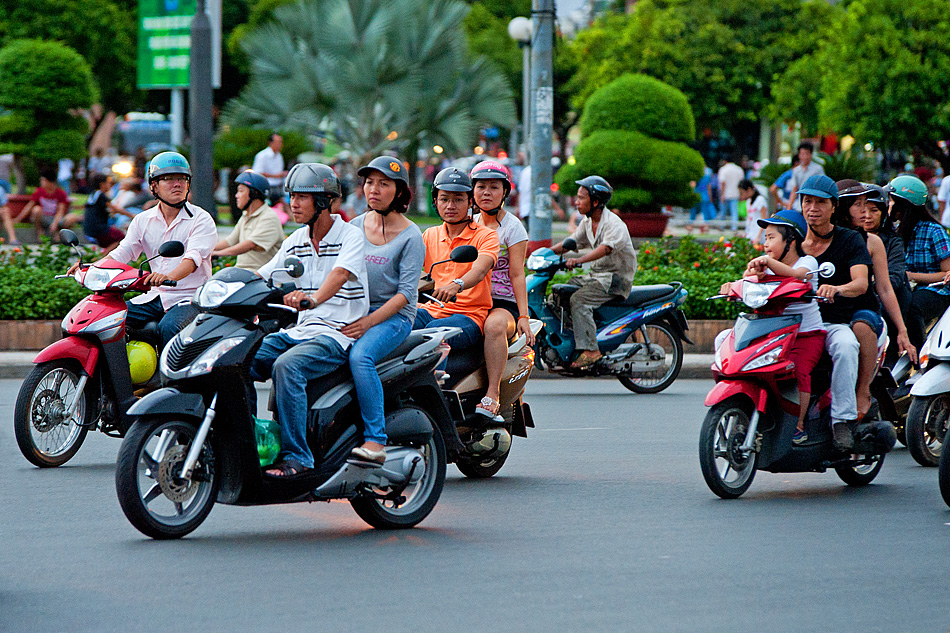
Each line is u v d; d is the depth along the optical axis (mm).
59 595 9312
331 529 11750
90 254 25469
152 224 14727
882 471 15492
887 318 16094
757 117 70375
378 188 11516
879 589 9812
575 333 21125
